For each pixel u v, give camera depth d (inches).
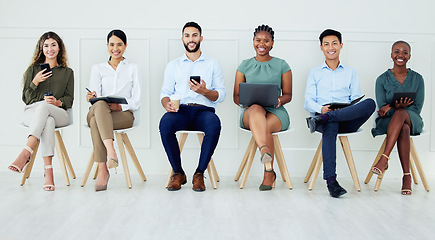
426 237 75.7
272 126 110.8
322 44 121.5
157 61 132.2
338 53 120.6
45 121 107.1
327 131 106.3
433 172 133.3
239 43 131.6
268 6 131.7
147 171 133.0
